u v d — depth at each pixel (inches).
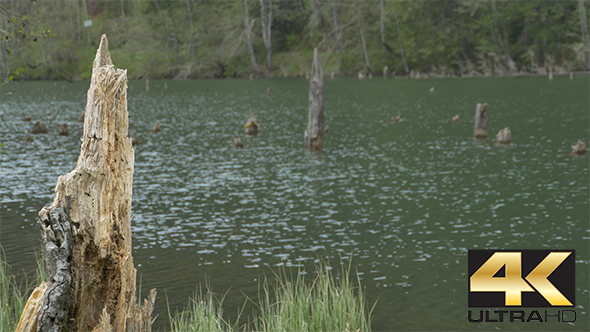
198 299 499.5
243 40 4468.5
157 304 490.3
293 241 671.1
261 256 619.8
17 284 507.5
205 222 752.3
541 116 1841.8
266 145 1413.6
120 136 255.6
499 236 682.2
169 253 629.9
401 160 1189.1
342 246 652.7
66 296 241.0
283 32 4638.3
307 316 385.7
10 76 396.2
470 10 4185.5
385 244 658.2
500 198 863.1
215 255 622.8
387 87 3196.4
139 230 717.9
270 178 1028.5
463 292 521.0
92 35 4682.6
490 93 2684.5
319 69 1306.6
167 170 1110.4
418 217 768.3
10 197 877.8
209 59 4471.0
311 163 1170.0
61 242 238.4
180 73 4387.3
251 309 479.2
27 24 397.7
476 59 4254.4
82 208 239.9
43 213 237.9
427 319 468.4
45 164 1152.2
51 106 2447.1
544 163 1124.5
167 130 1710.1
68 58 4515.3
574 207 805.2
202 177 1041.5
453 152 1272.1
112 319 252.4
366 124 1777.8
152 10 4623.5
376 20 4296.3
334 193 910.4
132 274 260.7
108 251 245.9
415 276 560.1
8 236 677.3
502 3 4101.9
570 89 2748.5
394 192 912.3
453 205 828.6
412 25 4215.1
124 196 256.4
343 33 4281.5
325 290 418.3
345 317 388.5
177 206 835.4
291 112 2155.5
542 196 871.1
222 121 1918.1
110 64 270.7
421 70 4224.9
